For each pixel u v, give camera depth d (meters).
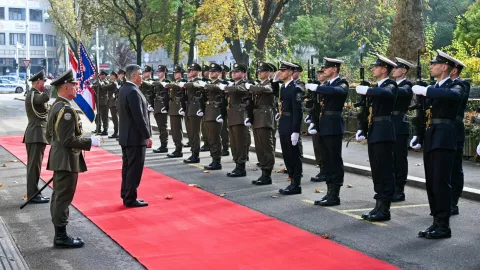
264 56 25.17
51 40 82.19
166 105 15.42
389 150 8.72
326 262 6.79
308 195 10.49
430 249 7.34
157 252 7.24
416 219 8.82
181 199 10.17
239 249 7.31
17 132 21.42
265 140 11.34
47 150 16.27
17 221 8.93
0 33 78.31
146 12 29.05
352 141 17.00
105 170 13.12
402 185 10.13
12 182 12.02
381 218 8.70
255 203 9.85
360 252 7.19
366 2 32.47
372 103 8.82
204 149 16.11
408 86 9.88
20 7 79.19
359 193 10.68
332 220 8.75
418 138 8.14
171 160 14.44
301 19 38.25
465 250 7.30
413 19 17.45
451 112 7.86
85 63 14.87
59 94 7.53
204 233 8.05
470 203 9.92
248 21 31.91
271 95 11.38
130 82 9.77
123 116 9.67
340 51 40.06
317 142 11.67
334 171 9.70
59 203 7.50
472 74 17.89
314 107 9.88
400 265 6.76
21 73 80.06
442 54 7.91
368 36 36.16
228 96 12.55
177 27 28.36
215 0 28.39
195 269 6.59
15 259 7.01
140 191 10.84
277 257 6.99
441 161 7.80
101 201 10.08
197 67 13.69
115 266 6.83
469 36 25.27
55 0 42.34
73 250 7.46
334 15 38.62
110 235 8.02
